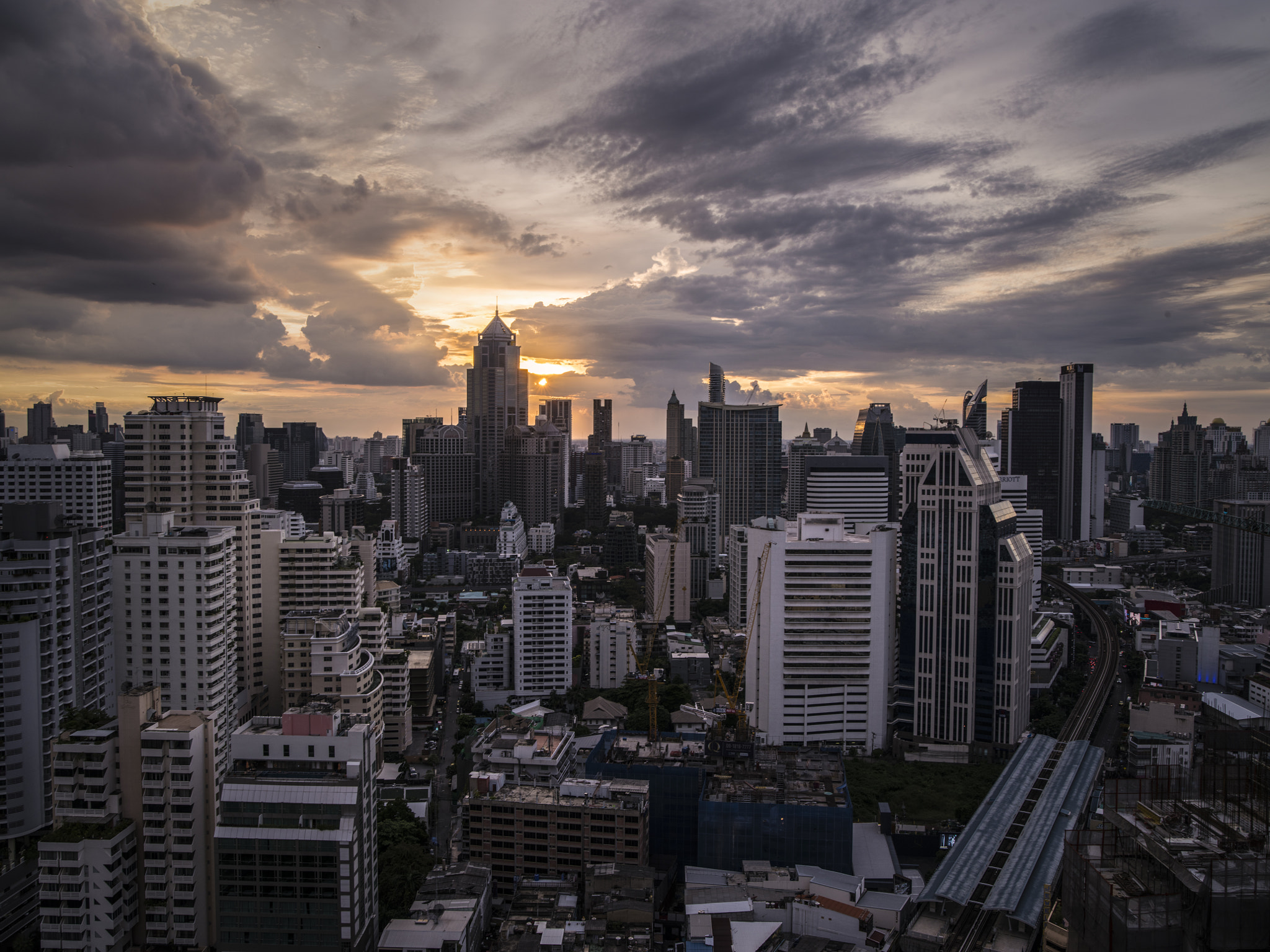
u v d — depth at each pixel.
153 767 178.38
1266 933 117.12
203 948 181.62
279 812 170.50
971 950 194.88
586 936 188.38
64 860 171.88
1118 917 123.69
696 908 199.62
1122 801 150.75
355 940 171.38
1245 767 148.38
